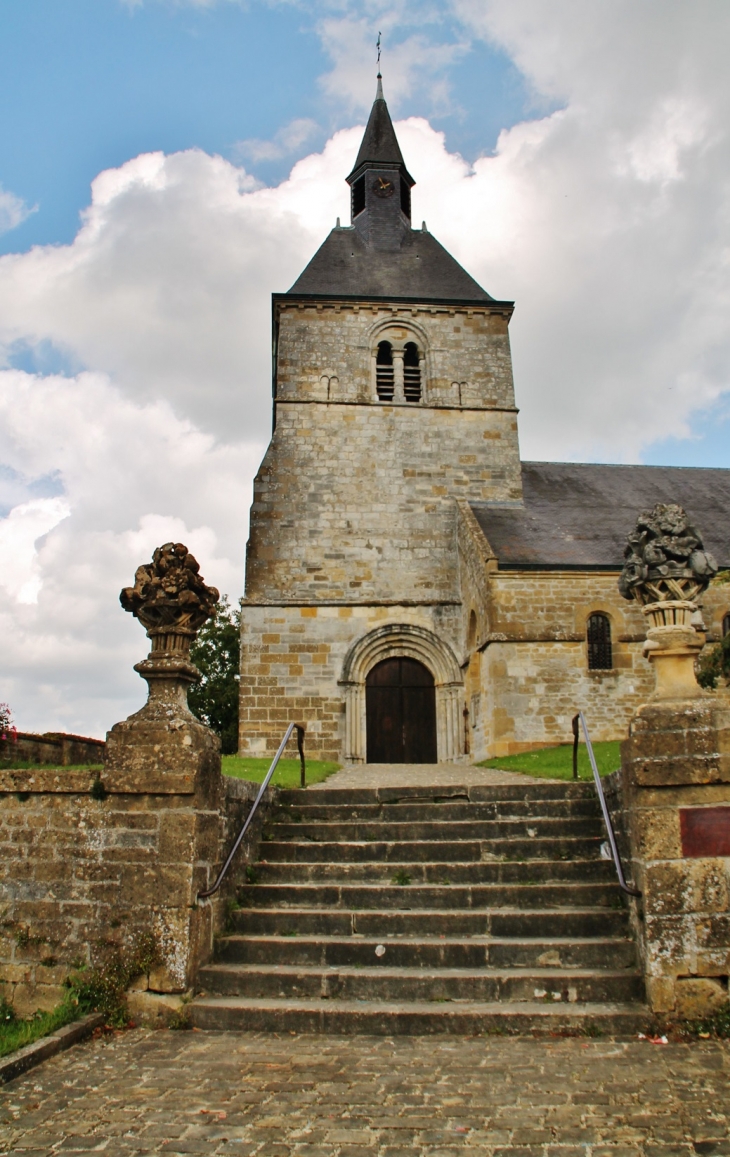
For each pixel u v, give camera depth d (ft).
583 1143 15.62
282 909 27.37
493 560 68.80
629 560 25.90
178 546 27.63
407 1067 19.42
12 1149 15.84
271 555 79.10
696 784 22.74
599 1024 21.47
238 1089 18.39
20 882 24.97
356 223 99.81
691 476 92.53
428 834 31.40
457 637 78.23
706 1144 15.48
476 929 25.54
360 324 86.28
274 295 84.89
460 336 87.40
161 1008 23.07
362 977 23.36
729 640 48.83
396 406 84.12
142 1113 17.29
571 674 67.05
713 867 22.34
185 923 23.63
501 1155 15.26
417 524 81.30
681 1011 21.58
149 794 24.67
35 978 24.18
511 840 29.81
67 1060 20.33
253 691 75.56
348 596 78.84
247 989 23.68
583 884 27.14
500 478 83.46
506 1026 21.62
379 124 101.96
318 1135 16.17
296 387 83.82
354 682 76.23
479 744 71.51
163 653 26.84
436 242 97.30
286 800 35.94
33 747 53.31
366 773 53.06
